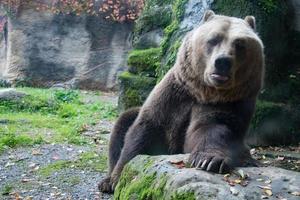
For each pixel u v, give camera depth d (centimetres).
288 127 914
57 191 656
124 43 1923
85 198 625
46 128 1078
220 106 558
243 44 538
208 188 416
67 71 1920
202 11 923
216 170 464
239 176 455
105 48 1925
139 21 1126
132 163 511
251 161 552
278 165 779
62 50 1920
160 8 1110
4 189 668
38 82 1912
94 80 1917
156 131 588
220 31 545
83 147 915
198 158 475
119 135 665
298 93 950
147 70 1024
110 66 1923
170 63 932
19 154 844
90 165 781
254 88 567
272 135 898
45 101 1332
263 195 424
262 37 912
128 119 670
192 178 437
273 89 934
